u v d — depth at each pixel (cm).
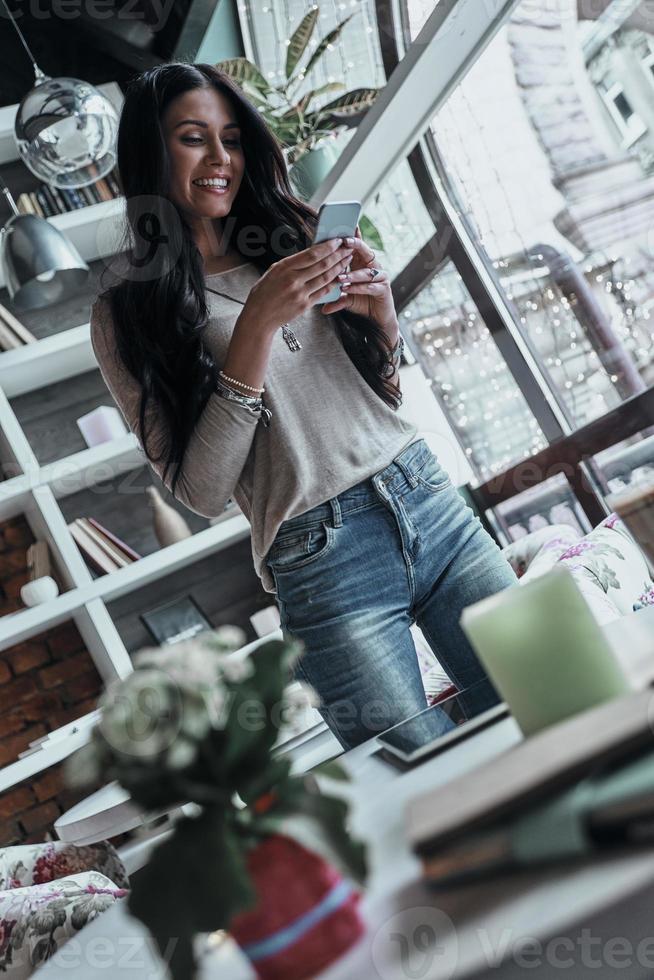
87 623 301
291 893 47
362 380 122
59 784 304
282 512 113
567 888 42
